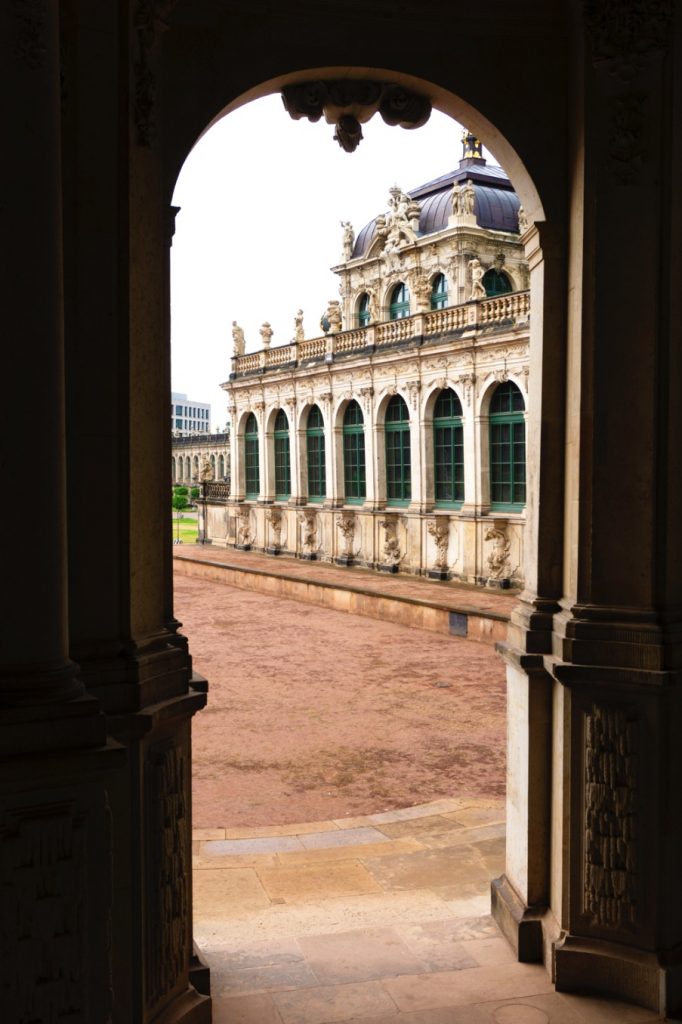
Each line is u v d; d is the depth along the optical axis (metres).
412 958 5.10
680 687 4.67
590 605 4.84
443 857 7.06
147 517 4.27
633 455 4.74
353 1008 4.55
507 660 5.44
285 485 33.91
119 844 3.91
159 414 4.36
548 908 5.11
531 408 5.35
